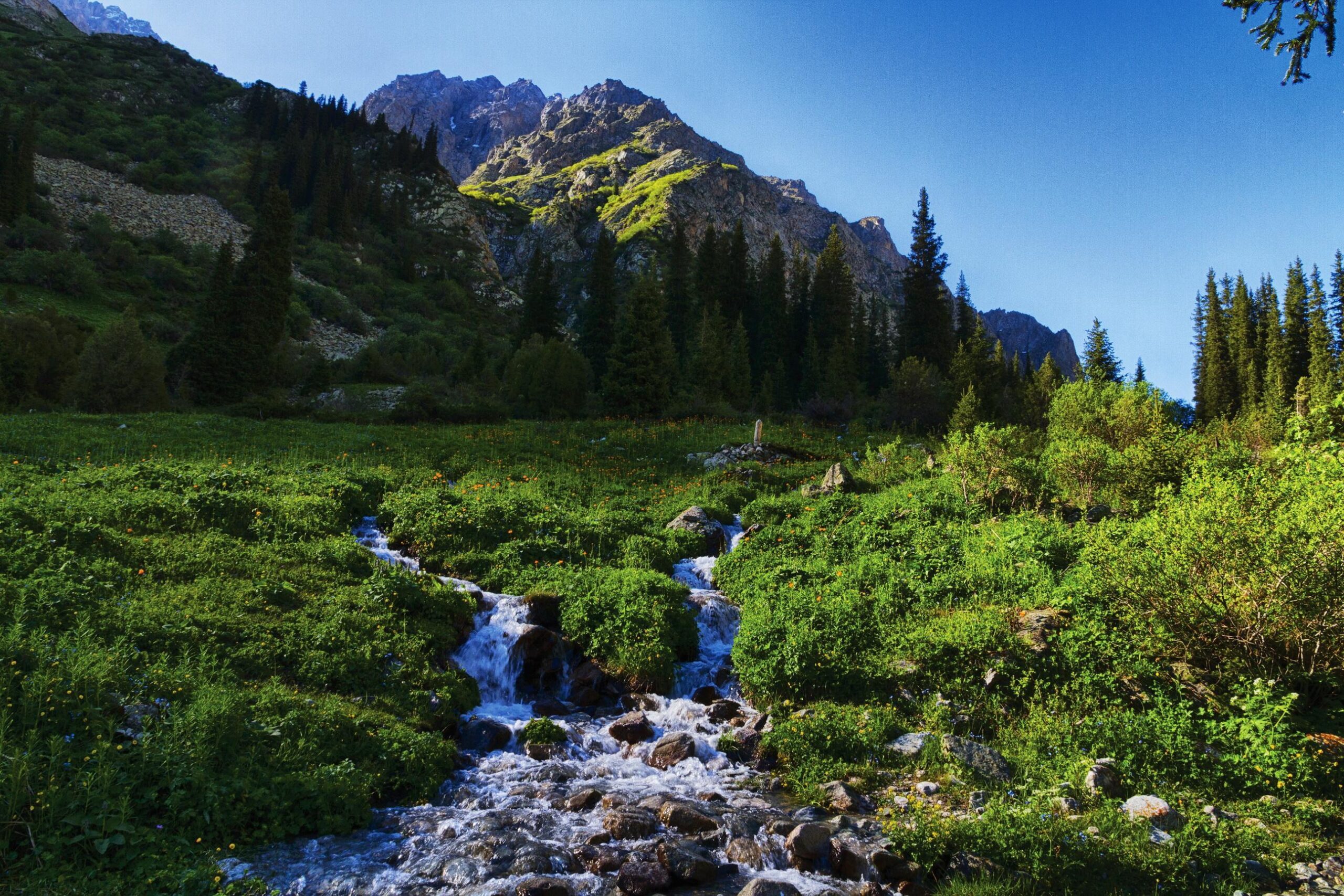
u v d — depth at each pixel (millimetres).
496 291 131250
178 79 147375
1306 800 8133
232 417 34188
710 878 6820
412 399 39719
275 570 12750
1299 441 13328
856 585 14828
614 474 26578
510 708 11383
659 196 183250
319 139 135000
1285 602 9719
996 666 10898
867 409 45250
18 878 5727
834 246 67688
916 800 8258
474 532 17062
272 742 8109
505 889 6371
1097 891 6484
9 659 7656
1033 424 43750
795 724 9969
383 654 10727
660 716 11211
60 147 105312
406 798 8242
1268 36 7375
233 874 6336
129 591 10750
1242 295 82625
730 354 51281
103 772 6750
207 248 92562
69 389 37875
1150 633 10984
